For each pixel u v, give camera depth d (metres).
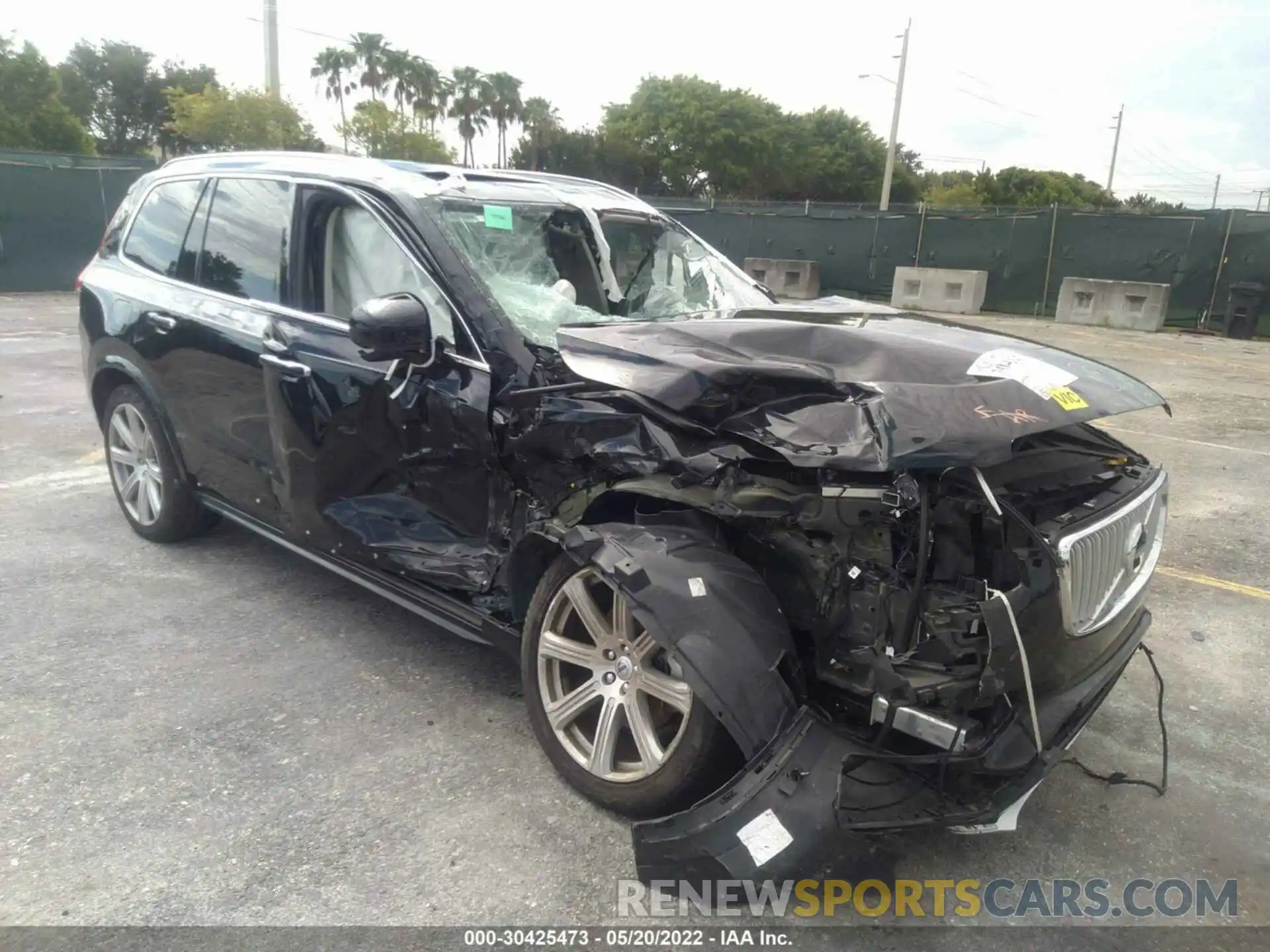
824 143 61.22
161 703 3.39
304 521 3.76
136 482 4.84
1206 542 5.56
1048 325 16.66
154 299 4.40
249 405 3.89
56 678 3.52
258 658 3.74
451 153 32.84
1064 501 2.72
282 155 4.18
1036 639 2.40
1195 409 9.34
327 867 2.60
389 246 3.45
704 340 2.97
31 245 16.62
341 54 53.09
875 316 3.61
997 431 2.44
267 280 3.89
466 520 3.25
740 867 2.31
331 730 3.26
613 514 2.95
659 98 55.31
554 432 2.88
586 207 4.05
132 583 4.40
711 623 2.44
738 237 20.38
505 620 3.20
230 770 3.01
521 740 3.25
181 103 25.22
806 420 2.54
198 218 4.38
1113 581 2.73
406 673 3.68
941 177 72.81
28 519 5.19
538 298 3.40
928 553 2.41
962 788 2.46
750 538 2.66
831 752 2.38
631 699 2.74
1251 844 2.90
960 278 17.83
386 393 3.30
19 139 36.41
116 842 2.65
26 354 10.22
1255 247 15.71
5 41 36.84
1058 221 17.39
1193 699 3.78
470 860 2.65
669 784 2.62
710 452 2.62
